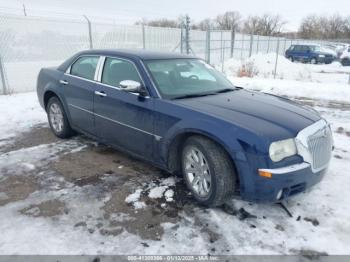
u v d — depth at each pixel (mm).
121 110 4109
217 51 20266
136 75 4031
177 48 16531
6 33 9406
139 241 2855
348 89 10750
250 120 3189
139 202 3473
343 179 3996
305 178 3064
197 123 3262
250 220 3166
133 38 13680
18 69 9852
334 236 2932
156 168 4328
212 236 2926
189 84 4148
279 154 2939
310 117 3484
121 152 4922
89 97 4625
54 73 5445
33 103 8102
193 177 3490
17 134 5785
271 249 2766
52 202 3471
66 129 5375
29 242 2822
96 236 2912
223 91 4266
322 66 23641
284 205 3400
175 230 3008
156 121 3680
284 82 12297
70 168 4340
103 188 3781
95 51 4816
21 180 3990
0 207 3375
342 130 6227
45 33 10406
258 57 18172
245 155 2953
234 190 3258
